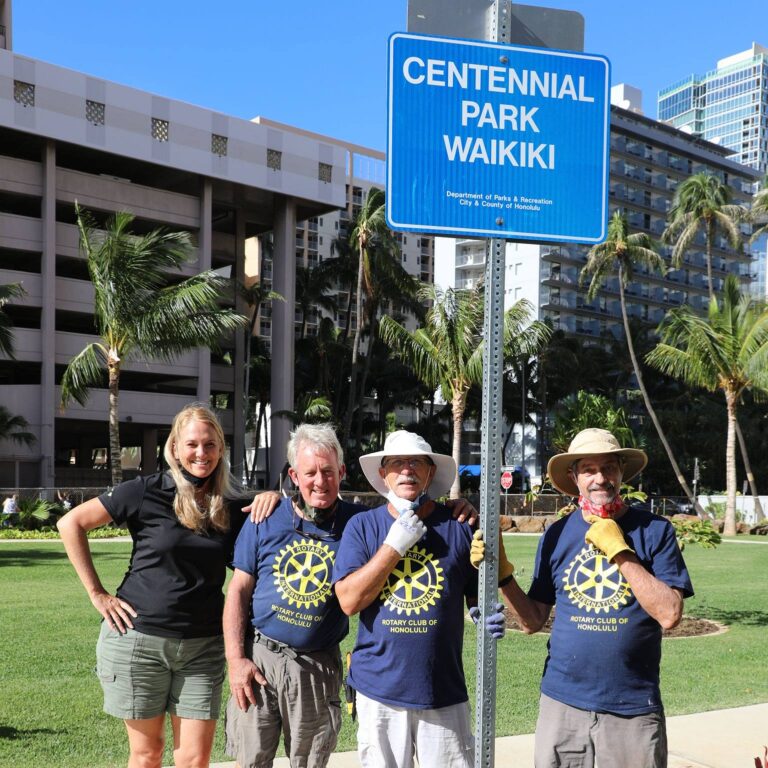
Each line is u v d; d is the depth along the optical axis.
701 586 15.04
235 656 3.41
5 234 43.38
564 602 3.21
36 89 43.50
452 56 2.79
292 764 3.45
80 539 3.61
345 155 55.72
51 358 43.34
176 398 47.03
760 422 66.69
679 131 106.06
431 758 3.09
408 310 52.09
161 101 47.88
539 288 91.75
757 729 5.73
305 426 3.54
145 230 50.16
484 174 2.79
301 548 3.47
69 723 5.68
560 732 3.14
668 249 102.88
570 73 2.88
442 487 3.31
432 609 3.10
